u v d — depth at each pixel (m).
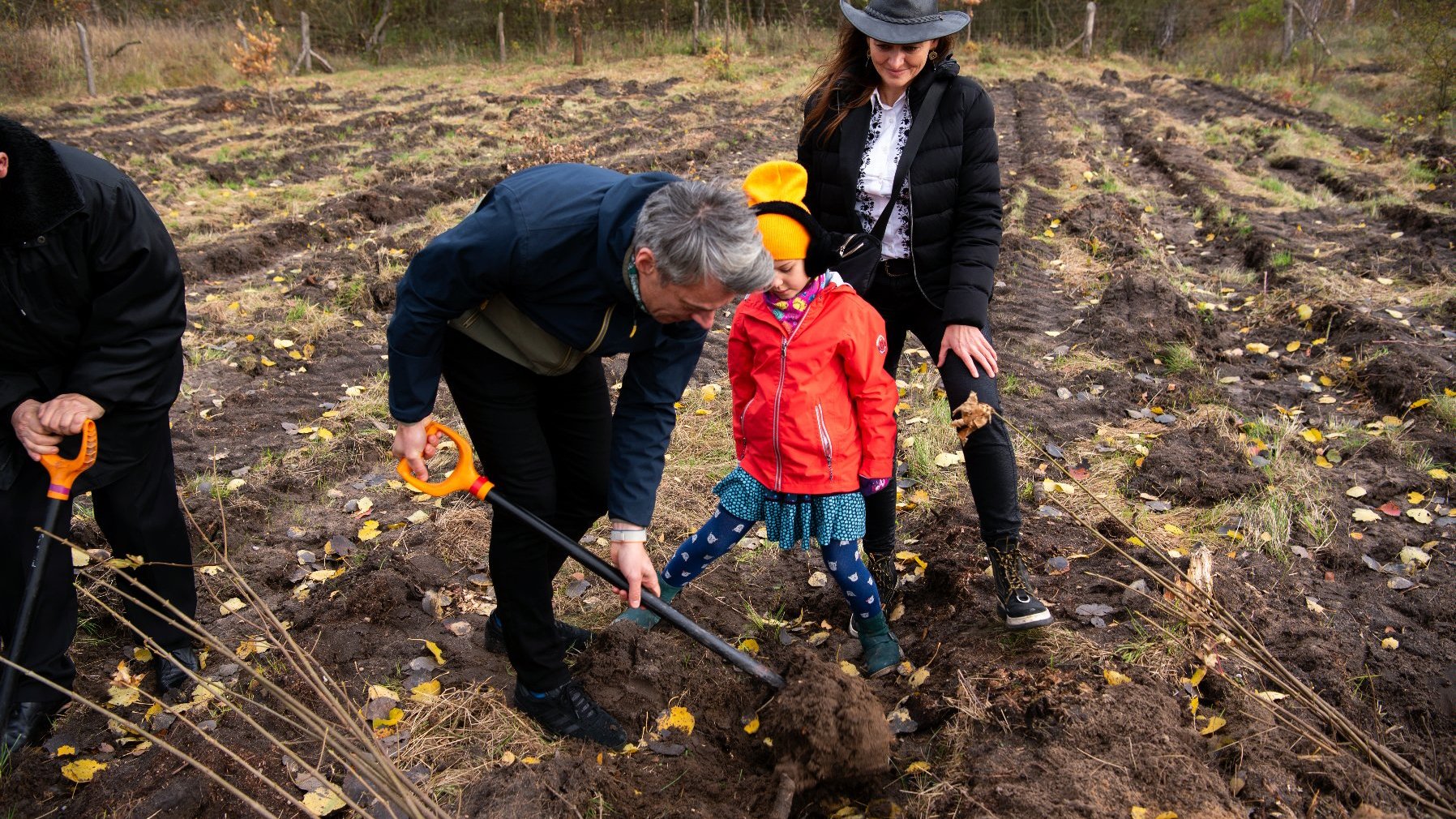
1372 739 2.84
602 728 2.96
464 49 26.38
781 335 2.94
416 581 3.74
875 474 3.02
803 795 2.76
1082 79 20.62
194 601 3.32
